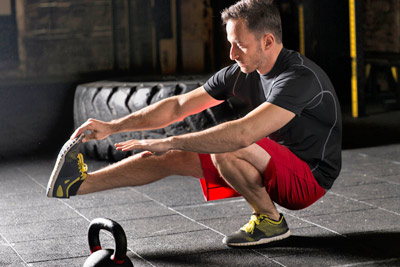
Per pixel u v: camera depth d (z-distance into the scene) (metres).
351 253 2.48
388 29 7.61
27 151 5.23
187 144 2.24
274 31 2.35
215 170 2.49
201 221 3.02
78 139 2.35
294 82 2.30
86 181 2.45
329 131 2.49
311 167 2.52
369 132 5.56
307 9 7.00
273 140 2.56
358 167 4.21
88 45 8.30
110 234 2.84
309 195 2.55
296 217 3.04
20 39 8.02
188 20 8.33
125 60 8.36
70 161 2.34
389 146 4.93
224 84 2.61
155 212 3.22
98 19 8.28
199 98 2.64
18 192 3.74
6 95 6.92
